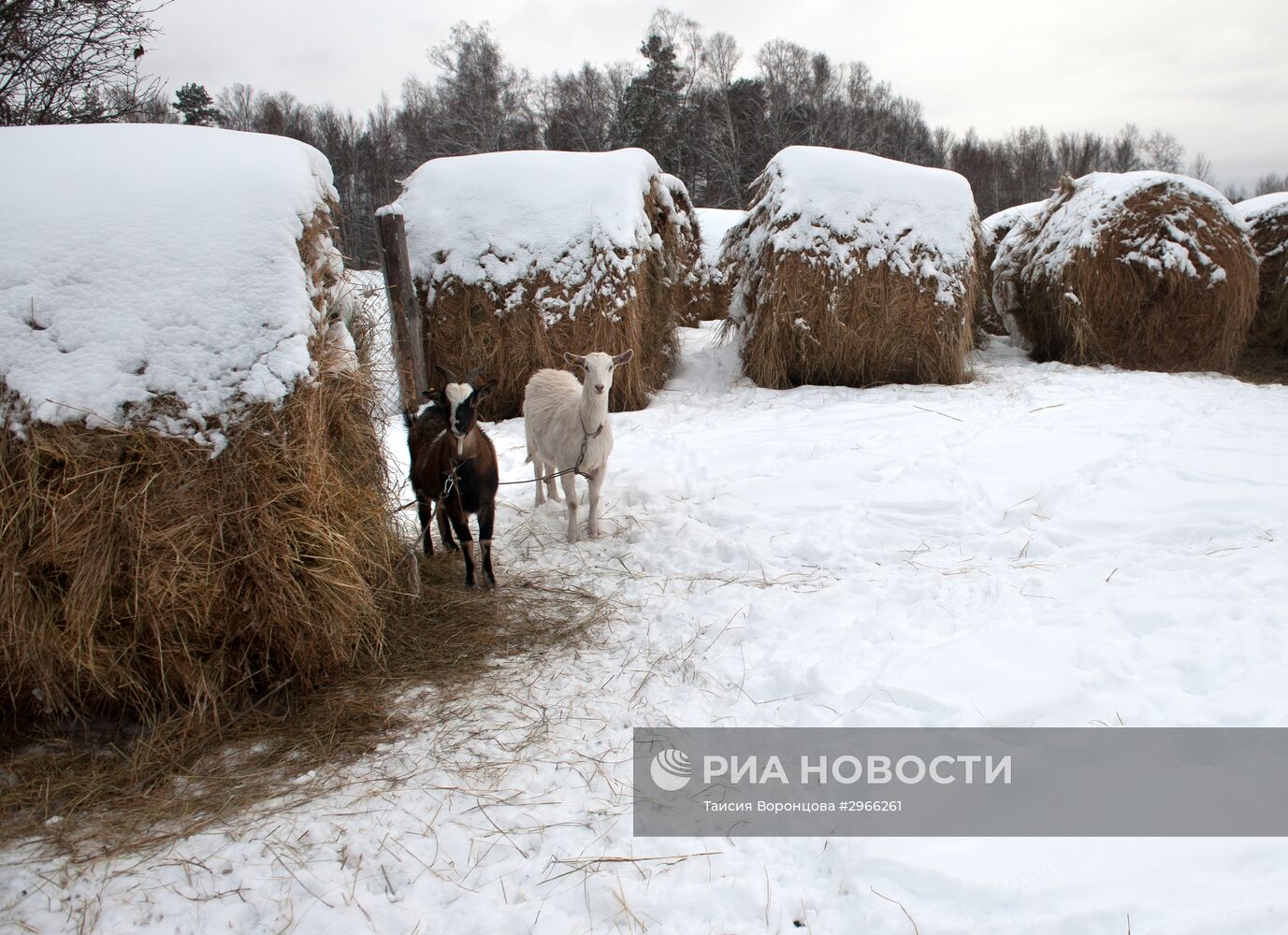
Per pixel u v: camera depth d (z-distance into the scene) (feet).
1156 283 34.40
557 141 148.36
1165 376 33.12
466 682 12.57
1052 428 24.38
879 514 18.78
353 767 10.56
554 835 9.24
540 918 8.04
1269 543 15.65
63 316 10.93
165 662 11.24
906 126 162.09
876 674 12.22
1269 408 26.81
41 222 11.18
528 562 17.47
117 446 10.85
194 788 10.18
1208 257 34.24
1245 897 7.63
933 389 31.22
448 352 30.63
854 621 14.11
